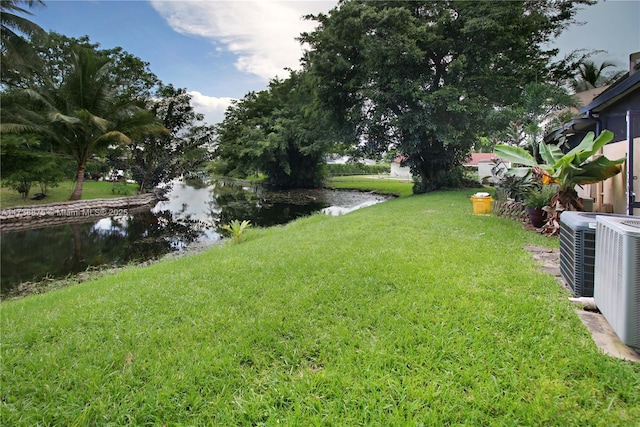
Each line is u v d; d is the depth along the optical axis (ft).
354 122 54.85
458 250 14.17
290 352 7.06
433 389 5.65
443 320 7.89
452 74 44.60
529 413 5.03
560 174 17.25
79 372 6.68
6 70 52.42
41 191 51.03
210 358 6.97
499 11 41.09
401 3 45.19
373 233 19.15
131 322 8.91
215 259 16.31
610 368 5.84
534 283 10.02
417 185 57.72
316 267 12.80
